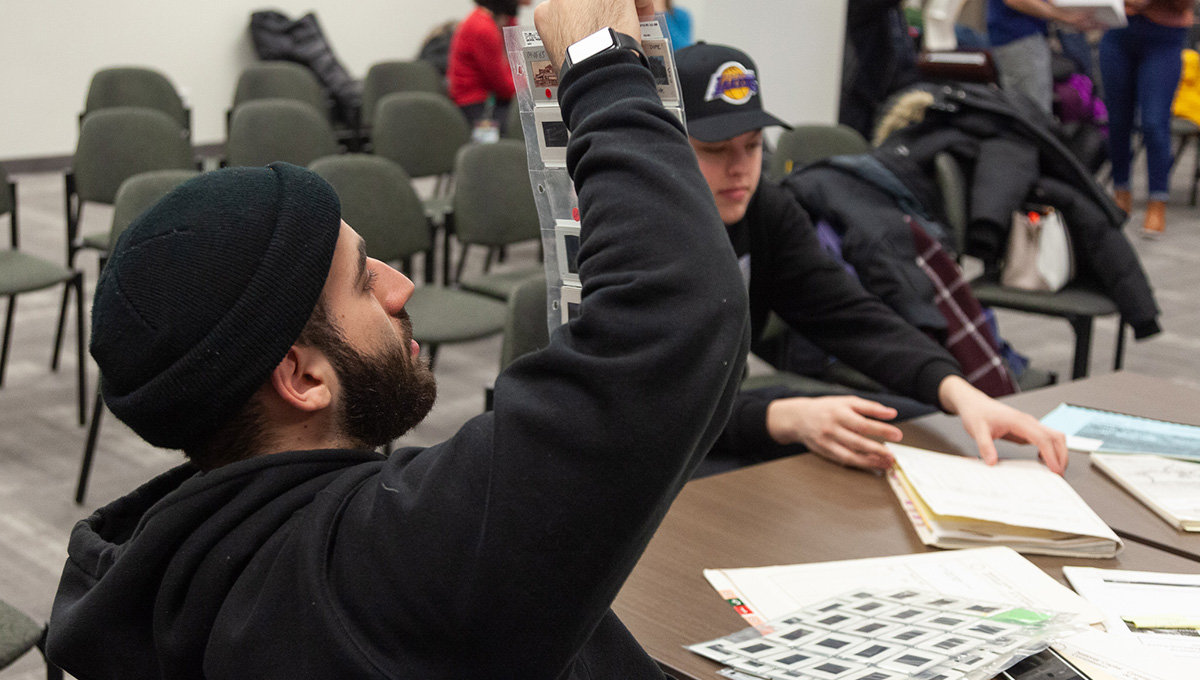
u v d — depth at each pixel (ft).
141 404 2.10
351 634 2.02
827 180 8.94
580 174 2.20
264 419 2.27
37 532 8.57
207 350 2.06
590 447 1.94
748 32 18.20
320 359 2.24
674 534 4.09
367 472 2.30
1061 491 4.35
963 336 8.46
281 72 17.67
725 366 2.01
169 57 24.16
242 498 2.21
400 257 10.77
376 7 27.25
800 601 3.52
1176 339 14.25
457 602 1.98
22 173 22.58
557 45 2.35
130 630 2.26
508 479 1.96
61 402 11.39
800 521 4.23
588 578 1.99
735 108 5.85
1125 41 18.10
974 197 10.26
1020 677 2.90
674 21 16.08
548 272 2.55
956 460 4.69
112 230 9.25
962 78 11.48
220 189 2.14
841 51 17.28
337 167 10.33
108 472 9.75
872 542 4.04
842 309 6.33
